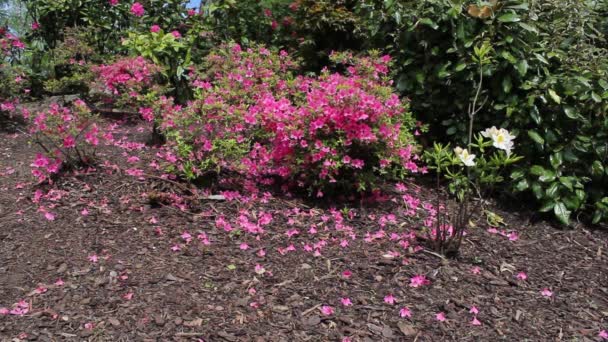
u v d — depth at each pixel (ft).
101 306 7.54
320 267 8.82
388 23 13.51
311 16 17.04
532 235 10.82
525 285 8.81
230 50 15.47
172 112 11.80
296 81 13.76
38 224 9.77
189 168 11.14
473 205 11.75
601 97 11.13
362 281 8.49
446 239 9.90
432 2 12.23
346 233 10.02
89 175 11.74
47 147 14.07
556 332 7.62
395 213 11.03
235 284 8.21
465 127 12.39
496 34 11.86
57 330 7.00
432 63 12.66
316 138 10.86
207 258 8.91
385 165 10.99
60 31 20.10
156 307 7.54
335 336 7.16
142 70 15.05
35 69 20.38
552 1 12.46
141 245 9.20
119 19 20.80
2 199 10.75
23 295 7.75
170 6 20.34
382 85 12.70
